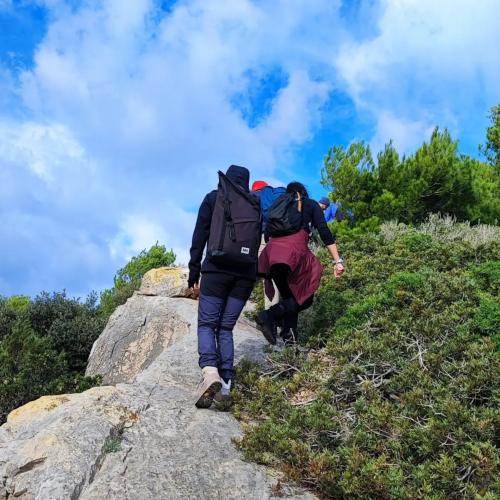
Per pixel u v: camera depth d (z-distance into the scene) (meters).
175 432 4.49
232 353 5.04
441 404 4.32
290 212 5.65
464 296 6.23
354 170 15.48
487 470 3.67
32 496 3.85
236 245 4.85
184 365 5.78
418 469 3.86
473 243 8.91
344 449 4.07
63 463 3.90
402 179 15.66
